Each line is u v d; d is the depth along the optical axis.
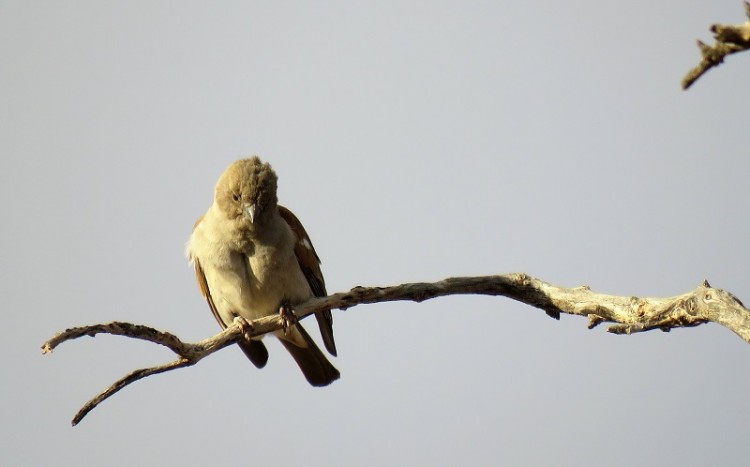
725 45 7.72
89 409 9.57
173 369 10.15
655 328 9.84
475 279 11.34
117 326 9.31
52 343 8.84
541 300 11.24
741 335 9.26
